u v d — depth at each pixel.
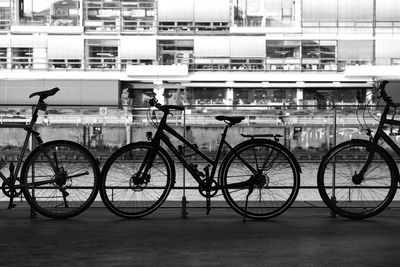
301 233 4.89
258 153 5.71
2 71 35.41
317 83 36.19
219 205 6.53
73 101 35.62
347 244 4.44
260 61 36.62
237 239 4.63
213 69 36.41
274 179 5.71
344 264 3.82
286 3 37.19
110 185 5.71
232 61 36.66
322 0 36.69
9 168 5.68
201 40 36.56
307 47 36.75
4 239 4.61
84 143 15.16
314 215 5.89
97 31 36.53
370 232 4.94
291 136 12.41
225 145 5.82
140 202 5.73
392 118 6.05
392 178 5.70
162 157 5.74
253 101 36.69
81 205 5.66
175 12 36.78
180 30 36.91
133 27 36.78
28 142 5.79
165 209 6.28
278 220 5.57
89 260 3.92
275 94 36.69
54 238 4.65
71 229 5.05
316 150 12.27
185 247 4.33
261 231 4.98
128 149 5.71
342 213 5.65
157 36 36.53
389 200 5.70
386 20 36.97
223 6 36.84
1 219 5.61
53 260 3.92
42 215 5.82
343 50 36.75
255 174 5.67
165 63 36.78
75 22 36.94
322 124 10.83
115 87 35.66
